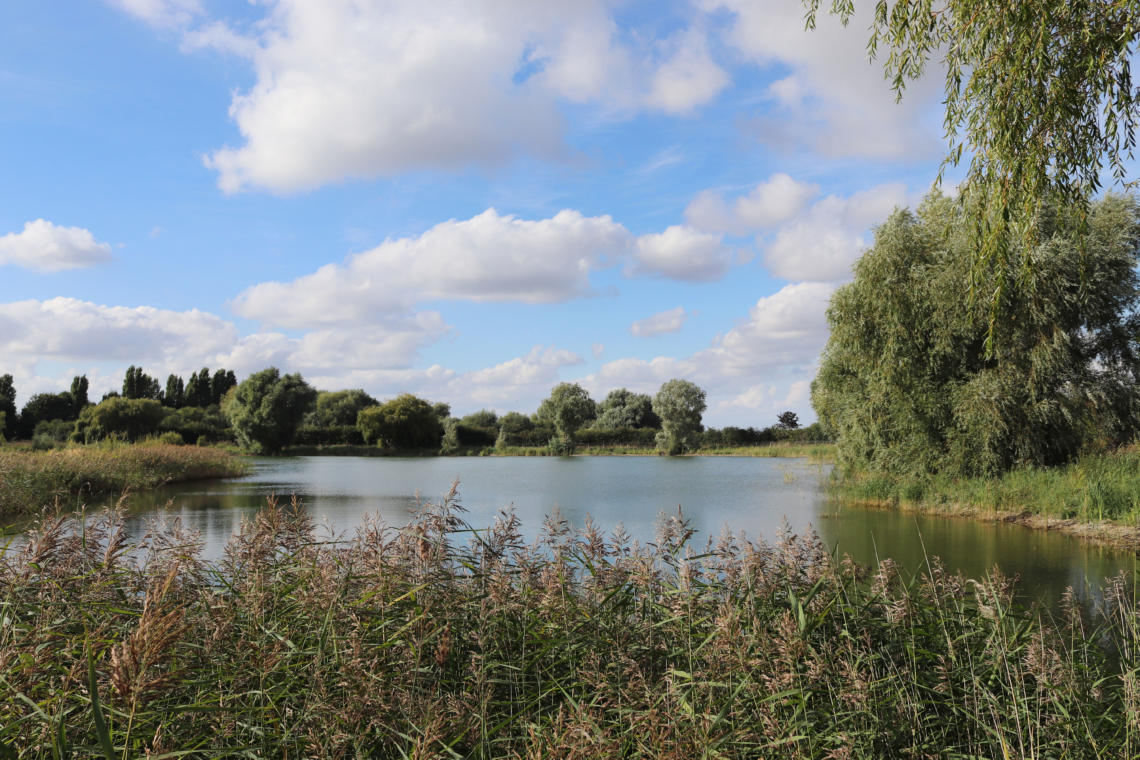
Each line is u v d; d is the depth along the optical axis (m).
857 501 17.78
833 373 20.70
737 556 3.75
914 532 12.56
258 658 2.62
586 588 3.54
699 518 14.61
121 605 3.15
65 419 63.69
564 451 57.81
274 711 2.57
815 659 2.75
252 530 3.50
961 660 3.45
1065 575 8.70
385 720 2.48
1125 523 12.01
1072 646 4.05
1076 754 2.83
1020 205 5.14
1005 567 9.26
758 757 2.47
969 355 17.25
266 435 54.41
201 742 2.40
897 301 17.17
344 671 2.48
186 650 2.78
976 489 15.48
